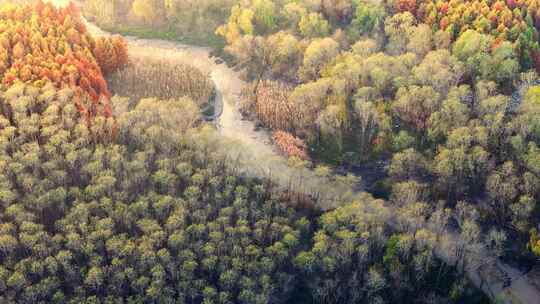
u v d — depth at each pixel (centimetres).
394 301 16575
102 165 18588
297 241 16950
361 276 16825
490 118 19425
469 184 19025
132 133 19975
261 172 19800
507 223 18100
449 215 17712
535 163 18112
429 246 16862
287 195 18788
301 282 17025
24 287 15675
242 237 16950
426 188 18788
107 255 16650
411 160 19112
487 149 19225
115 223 17238
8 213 17088
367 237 16638
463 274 16975
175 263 16325
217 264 16438
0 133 19412
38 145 19300
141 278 15688
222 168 19362
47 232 16912
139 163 18588
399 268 16712
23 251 16550
